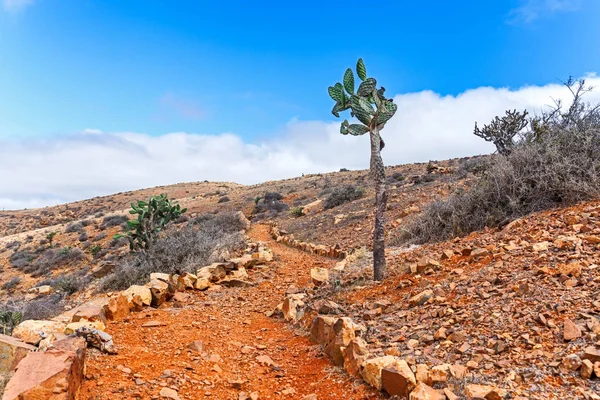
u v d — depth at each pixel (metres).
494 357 4.10
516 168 10.87
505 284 5.80
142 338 6.38
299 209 29.50
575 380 3.44
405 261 9.28
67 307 13.44
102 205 77.50
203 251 15.16
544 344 4.06
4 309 10.59
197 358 5.54
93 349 5.38
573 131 10.34
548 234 7.57
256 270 12.73
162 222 16.86
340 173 63.81
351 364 4.66
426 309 5.92
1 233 62.53
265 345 6.29
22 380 3.64
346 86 8.92
